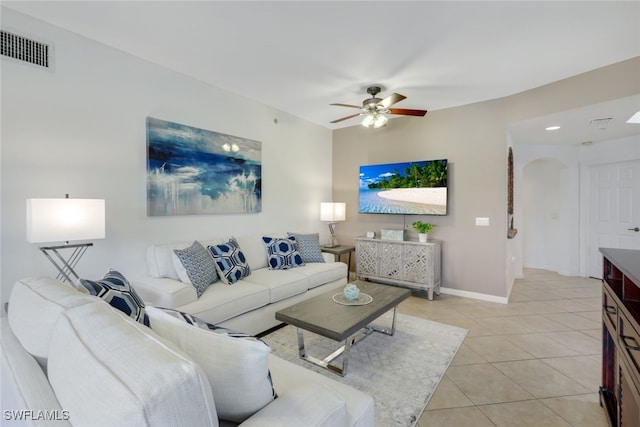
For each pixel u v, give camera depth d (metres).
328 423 0.94
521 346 2.72
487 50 2.67
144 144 2.90
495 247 3.94
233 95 3.71
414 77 3.22
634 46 2.61
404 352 2.59
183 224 3.23
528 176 6.24
